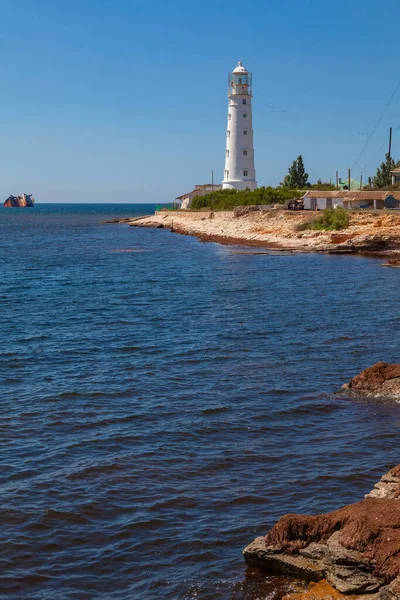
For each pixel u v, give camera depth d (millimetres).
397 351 29984
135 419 21422
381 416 21516
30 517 15250
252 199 115750
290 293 47969
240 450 18984
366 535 12023
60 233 132000
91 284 54469
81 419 21406
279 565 12875
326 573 12273
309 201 102750
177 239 106562
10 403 22875
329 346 31047
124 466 17891
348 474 17250
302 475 17297
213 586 12719
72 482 16953
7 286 53344
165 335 33812
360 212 88375
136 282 55438
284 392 24141
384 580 11602
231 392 24203
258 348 30812
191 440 19750
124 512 15547
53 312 40938
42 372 26906
